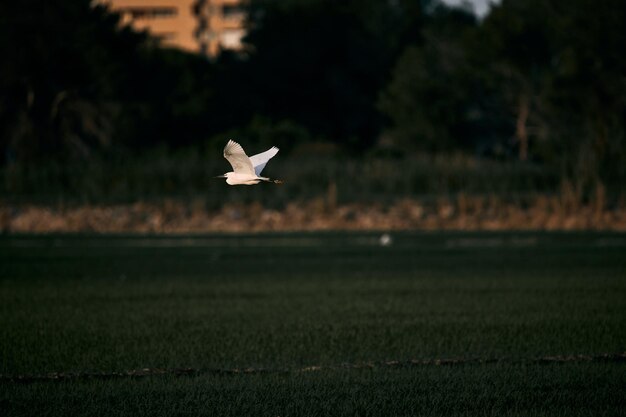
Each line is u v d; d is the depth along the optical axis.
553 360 19.44
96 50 72.75
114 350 20.28
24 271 35.44
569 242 46.88
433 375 17.94
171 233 53.50
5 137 70.62
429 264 37.88
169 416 15.20
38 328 22.89
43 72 69.94
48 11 70.62
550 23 73.69
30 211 56.22
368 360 19.50
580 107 71.06
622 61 69.50
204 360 19.39
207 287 31.11
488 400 16.12
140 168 61.03
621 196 57.06
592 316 24.41
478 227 55.31
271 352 20.11
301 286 31.36
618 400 16.09
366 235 51.44
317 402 15.97
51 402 16.05
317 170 61.53
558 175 62.50
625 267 36.19
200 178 60.97
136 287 31.08
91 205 57.53
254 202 58.53
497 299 27.75
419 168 61.78
